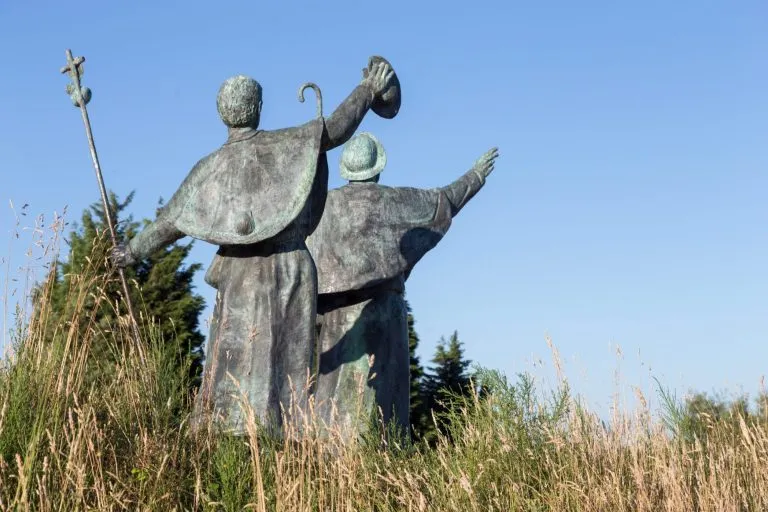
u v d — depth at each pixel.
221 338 9.77
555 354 9.49
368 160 12.89
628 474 8.88
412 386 18.88
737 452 9.42
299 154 9.81
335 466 8.34
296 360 9.82
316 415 9.56
